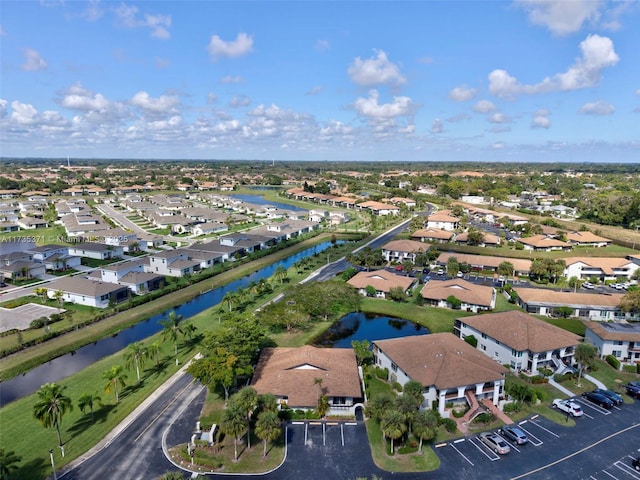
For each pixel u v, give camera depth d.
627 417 54.03
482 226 194.00
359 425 52.34
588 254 142.75
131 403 55.88
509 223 187.25
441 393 53.69
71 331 79.69
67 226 176.88
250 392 47.66
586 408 56.03
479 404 55.66
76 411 54.56
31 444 47.91
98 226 175.12
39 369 67.44
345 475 43.66
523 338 65.88
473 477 43.47
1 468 41.00
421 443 48.03
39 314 87.25
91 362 70.00
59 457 45.72
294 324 82.81
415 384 50.75
